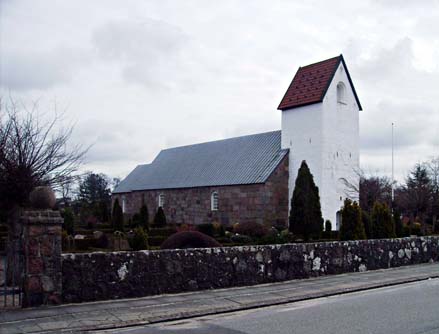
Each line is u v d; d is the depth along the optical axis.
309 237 25.66
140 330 8.18
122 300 10.32
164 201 44.56
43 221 9.37
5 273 9.34
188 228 30.62
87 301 9.97
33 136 14.85
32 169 13.30
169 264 11.28
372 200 42.03
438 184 52.12
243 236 28.45
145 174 50.88
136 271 10.73
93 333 7.91
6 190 12.50
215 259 12.12
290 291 11.92
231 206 35.88
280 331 7.96
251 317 9.23
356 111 35.19
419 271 16.14
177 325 8.58
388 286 13.43
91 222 38.47
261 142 38.81
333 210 33.06
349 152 34.50
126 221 45.72
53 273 9.47
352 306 10.30
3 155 12.61
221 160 40.69
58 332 7.76
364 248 16.12
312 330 8.00
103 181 73.25
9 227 12.05
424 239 18.78
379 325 8.34
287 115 35.31
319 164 32.78
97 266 10.18
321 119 32.88
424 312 9.52
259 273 12.97
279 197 33.84
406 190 45.59
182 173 44.09
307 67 35.84
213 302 10.37
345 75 34.50
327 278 14.18
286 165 34.44
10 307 9.20
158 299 10.54
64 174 15.81
